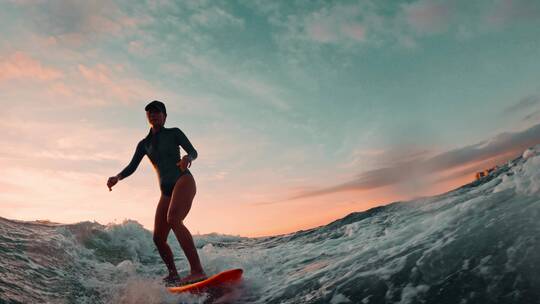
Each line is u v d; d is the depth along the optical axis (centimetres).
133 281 394
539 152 377
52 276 365
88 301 338
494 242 254
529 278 208
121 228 591
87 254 478
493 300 204
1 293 293
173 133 414
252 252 562
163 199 405
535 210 271
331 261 384
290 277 366
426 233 327
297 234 709
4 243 389
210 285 342
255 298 325
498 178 507
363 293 261
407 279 257
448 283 233
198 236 802
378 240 409
